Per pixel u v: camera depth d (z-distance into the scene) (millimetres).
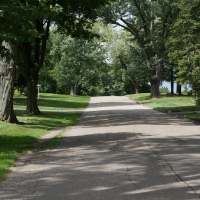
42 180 7836
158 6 49219
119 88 92875
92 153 11328
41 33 13219
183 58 27172
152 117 27094
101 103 51250
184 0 27844
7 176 8289
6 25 12000
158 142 13531
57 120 25031
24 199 6379
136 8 51188
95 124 22125
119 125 20969
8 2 12016
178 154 10852
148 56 56281
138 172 8453
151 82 55938
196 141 13734
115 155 10852
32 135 16312
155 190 6844
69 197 6449
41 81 84812
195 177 7883
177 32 27453
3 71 21344
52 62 79812
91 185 7297
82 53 72688
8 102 21391
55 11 13367
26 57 28828
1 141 14109
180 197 6355
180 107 37656
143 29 56594
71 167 9219
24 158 10844
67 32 31453
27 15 12500
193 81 26828
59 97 66750
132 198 6316
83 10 28188
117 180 7691
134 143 13359
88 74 80938
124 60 76875
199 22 26219
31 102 29484
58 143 13859
